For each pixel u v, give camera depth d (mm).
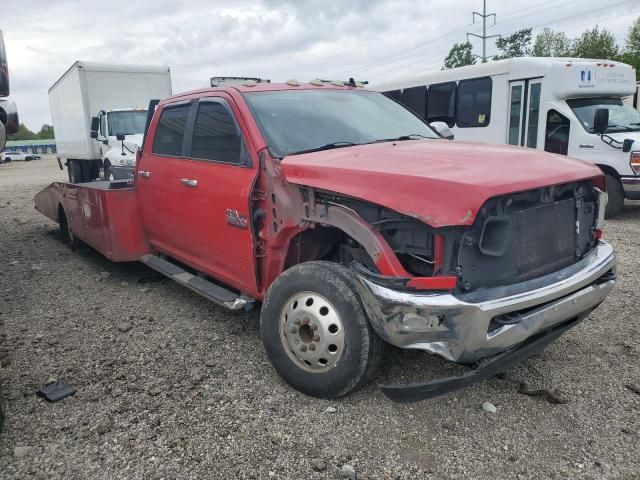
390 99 5230
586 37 48938
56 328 4809
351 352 3184
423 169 3104
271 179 3742
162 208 5168
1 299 5656
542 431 3145
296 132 4074
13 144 83625
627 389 3566
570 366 3875
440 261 2920
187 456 2965
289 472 2834
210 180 4324
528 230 3096
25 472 2863
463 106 13641
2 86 4504
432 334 2803
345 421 3250
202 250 4648
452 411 3352
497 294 2906
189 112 4867
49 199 8352
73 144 17828
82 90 15594
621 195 9953
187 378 3801
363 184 3156
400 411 3346
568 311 3156
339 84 5121
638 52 41594
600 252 3588
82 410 3432
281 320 3510
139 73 16391
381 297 2875
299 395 3531
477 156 3398
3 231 9656
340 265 3373
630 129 10453
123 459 2951
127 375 3871
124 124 14992
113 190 5648
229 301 4148
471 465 2869
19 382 3805
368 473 2820
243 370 3893
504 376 3740
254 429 3189
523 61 11758
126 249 5797
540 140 11398
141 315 5066
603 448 2986
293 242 3762
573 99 11016
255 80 5715
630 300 5176
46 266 6988
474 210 2746
